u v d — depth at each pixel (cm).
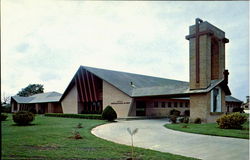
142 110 3262
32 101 5356
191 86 2394
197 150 938
